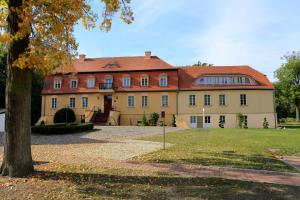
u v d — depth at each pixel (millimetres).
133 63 52938
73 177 9773
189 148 17812
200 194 8195
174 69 50094
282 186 9109
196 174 10727
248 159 14211
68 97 51094
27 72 9875
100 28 10961
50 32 9383
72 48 10820
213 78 50031
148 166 12141
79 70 52219
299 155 16547
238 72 50781
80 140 22656
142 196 7984
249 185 9125
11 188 8461
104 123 45781
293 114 91500
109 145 19156
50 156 14297
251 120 48219
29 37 9609
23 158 9828
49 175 9898
